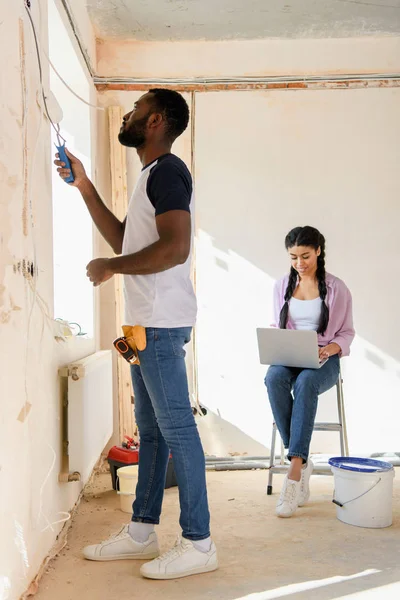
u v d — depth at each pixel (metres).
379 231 4.26
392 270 4.26
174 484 3.62
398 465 4.02
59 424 2.66
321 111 4.27
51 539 2.46
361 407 4.24
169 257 2.06
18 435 1.93
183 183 2.16
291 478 3.00
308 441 3.03
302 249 3.25
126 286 2.26
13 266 1.90
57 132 2.49
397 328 4.25
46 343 2.41
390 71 4.29
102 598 2.06
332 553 2.48
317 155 4.27
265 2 3.74
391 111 4.27
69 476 2.65
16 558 1.91
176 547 2.27
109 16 3.90
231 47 4.28
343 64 4.29
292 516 2.99
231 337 4.24
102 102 4.24
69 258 3.75
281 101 4.27
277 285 3.45
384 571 2.29
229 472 3.96
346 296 3.32
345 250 4.26
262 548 2.54
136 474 3.07
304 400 3.05
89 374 2.83
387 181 4.27
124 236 2.31
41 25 2.40
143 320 2.18
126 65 4.26
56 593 2.10
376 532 2.74
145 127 2.28
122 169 4.18
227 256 4.25
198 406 4.20
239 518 2.96
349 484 2.83
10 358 1.86
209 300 4.24
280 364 3.22
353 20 4.00
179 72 4.27
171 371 2.19
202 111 4.26
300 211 4.27
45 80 2.44
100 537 2.70
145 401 2.37
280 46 4.29
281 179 4.26
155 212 2.14
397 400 4.24
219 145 4.26
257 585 2.17
